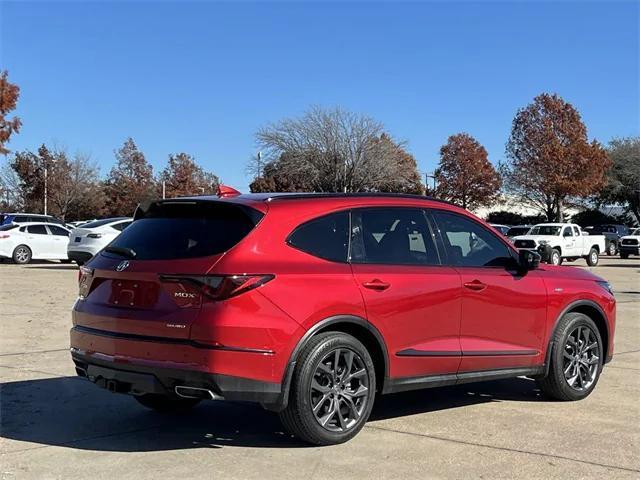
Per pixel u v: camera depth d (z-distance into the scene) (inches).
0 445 203.2
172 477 177.3
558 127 2209.6
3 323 416.5
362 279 207.2
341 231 211.8
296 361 193.5
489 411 248.1
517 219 2664.9
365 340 211.8
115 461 189.9
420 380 220.8
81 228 767.1
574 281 267.9
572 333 264.5
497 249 251.1
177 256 194.9
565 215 2613.2
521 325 247.6
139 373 190.2
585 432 222.1
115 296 202.4
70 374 292.4
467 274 233.8
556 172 2191.2
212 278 184.5
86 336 206.2
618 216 2600.9
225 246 192.2
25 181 2456.9
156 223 212.5
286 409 195.2
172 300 188.9
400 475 180.5
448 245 237.0
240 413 242.5
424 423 230.8
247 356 184.2
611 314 280.5
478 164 2659.9
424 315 220.1
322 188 1729.8
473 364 233.5
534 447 205.8
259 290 187.5
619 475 183.0
